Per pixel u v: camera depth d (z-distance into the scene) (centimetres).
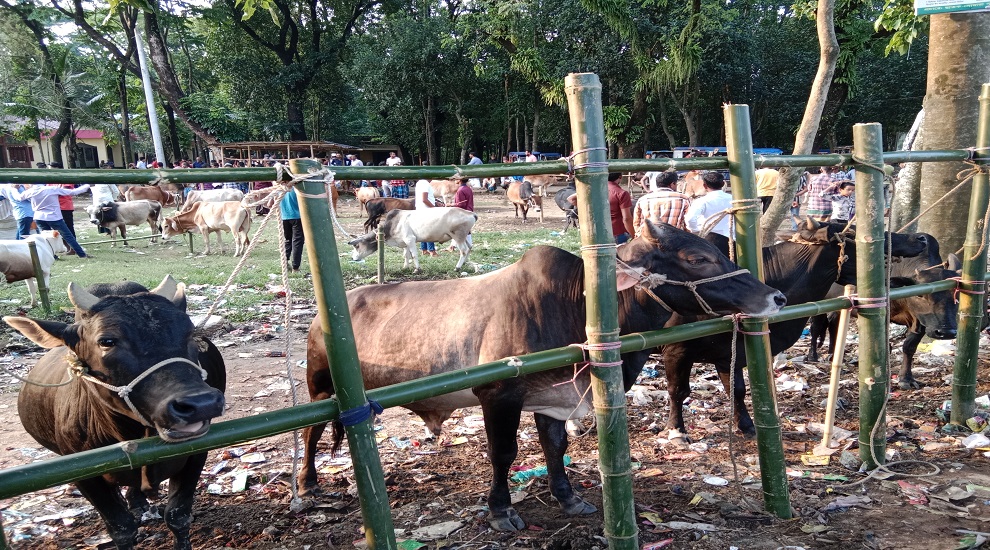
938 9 531
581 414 391
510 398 368
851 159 410
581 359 320
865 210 415
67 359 280
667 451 499
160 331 266
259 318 912
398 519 402
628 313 379
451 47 3209
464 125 3791
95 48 3809
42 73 3519
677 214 684
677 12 2086
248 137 3531
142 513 420
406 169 269
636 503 410
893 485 420
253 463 495
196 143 4331
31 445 534
